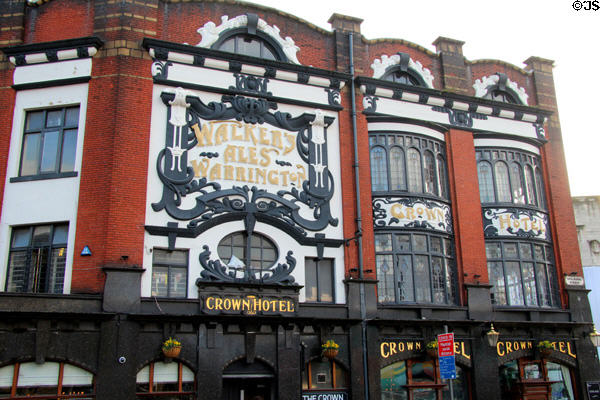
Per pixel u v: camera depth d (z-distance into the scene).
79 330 13.77
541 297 19.69
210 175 16.06
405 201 18.22
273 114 17.27
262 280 15.77
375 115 18.66
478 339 18.00
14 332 13.27
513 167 20.73
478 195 19.58
